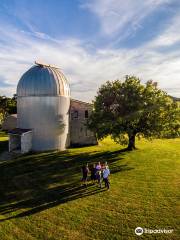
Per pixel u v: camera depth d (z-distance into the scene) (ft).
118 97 119.75
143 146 136.15
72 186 77.87
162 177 82.99
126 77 125.70
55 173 90.68
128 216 57.26
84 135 140.05
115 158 109.09
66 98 127.95
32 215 59.93
